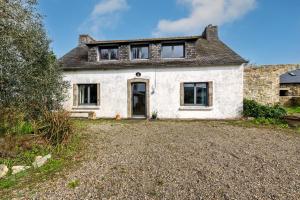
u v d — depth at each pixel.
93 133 8.72
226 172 4.80
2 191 4.02
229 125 11.16
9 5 6.77
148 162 5.43
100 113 15.00
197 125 11.23
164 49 15.15
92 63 15.54
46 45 8.17
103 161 5.52
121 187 4.12
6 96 6.84
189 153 6.14
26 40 7.14
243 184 4.21
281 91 24.44
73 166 5.20
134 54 15.55
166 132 9.20
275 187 4.09
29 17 7.42
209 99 13.80
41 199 3.72
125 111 14.70
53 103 8.38
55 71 8.70
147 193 3.89
